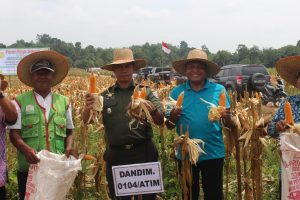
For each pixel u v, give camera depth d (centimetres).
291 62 429
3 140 416
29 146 423
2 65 1905
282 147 378
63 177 409
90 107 418
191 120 477
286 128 385
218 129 481
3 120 412
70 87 1608
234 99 518
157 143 699
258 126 458
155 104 443
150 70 3594
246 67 2025
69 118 464
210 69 491
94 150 677
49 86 449
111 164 454
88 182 604
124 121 439
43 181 406
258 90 1777
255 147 471
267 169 677
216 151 480
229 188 630
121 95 448
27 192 416
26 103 437
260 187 480
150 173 415
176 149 458
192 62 480
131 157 445
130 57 451
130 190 417
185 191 466
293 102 411
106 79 2583
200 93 484
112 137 445
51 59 465
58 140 444
